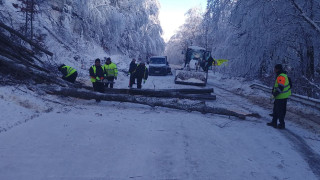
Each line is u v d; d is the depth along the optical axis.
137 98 7.65
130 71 12.39
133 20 36.22
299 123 7.59
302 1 11.05
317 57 11.66
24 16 15.24
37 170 3.13
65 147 3.87
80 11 25.58
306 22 10.71
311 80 11.66
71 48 20.23
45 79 7.64
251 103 11.02
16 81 6.93
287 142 5.43
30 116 5.11
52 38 18.16
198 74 17.23
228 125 6.47
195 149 4.46
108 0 30.61
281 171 3.92
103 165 3.47
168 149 4.32
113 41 29.92
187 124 6.04
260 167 3.98
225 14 15.68
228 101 11.16
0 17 13.02
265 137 5.64
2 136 3.98
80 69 16.42
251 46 14.30
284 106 6.60
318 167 4.23
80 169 3.28
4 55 7.59
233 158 4.23
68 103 7.04
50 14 21.16
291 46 12.30
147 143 4.48
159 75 24.20
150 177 3.30
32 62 8.88
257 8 12.77
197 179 3.36
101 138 4.38
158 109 7.79
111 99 7.54
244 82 17.20
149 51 41.78
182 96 9.52
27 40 8.83
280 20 11.36
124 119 5.86
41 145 3.84
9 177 2.91
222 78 23.81
